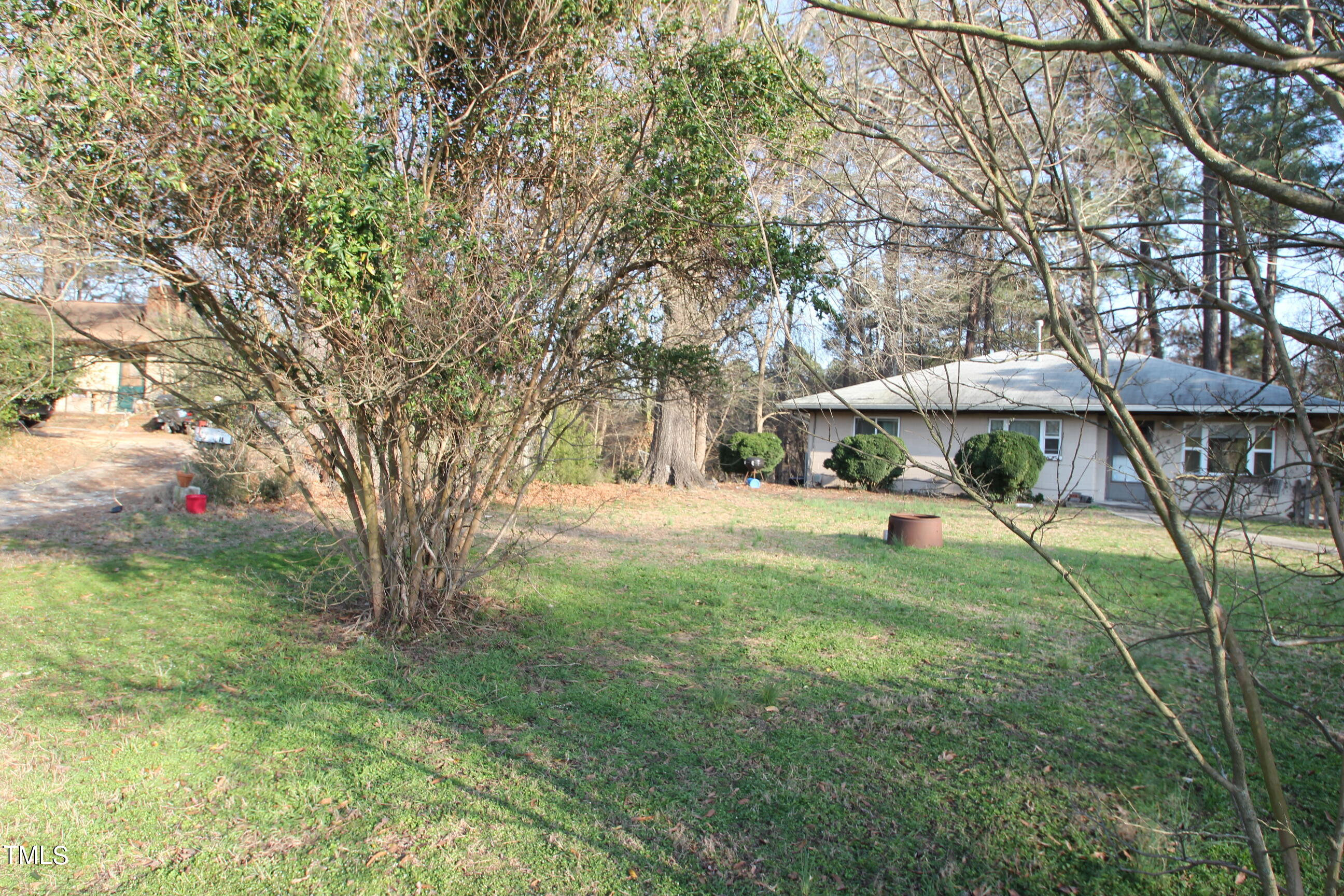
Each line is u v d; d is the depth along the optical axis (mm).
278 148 4055
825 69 4574
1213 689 4879
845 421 21266
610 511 14328
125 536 10320
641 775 3648
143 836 3082
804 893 2752
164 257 4434
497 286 4957
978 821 3275
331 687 4797
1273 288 2012
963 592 7590
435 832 3148
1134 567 9234
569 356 5855
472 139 5355
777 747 3955
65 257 3889
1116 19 1332
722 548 10242
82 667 5105
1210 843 2932
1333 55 1258
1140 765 3785
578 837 3129
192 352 6031
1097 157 3074
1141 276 2549
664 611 6730
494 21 5168
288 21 4086
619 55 5355
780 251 5016
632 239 5562
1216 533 1976
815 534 11844
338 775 3627
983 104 1985
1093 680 5008
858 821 3266
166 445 19906
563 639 5863
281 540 10266
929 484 19531
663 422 19688
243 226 4289
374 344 4684
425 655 5457
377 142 4527
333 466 5941
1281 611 6172
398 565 5914
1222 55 1279
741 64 4699
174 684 4816
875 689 4805
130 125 3852
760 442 21828
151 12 3840
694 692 4734
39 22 3703
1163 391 14617
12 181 3832
